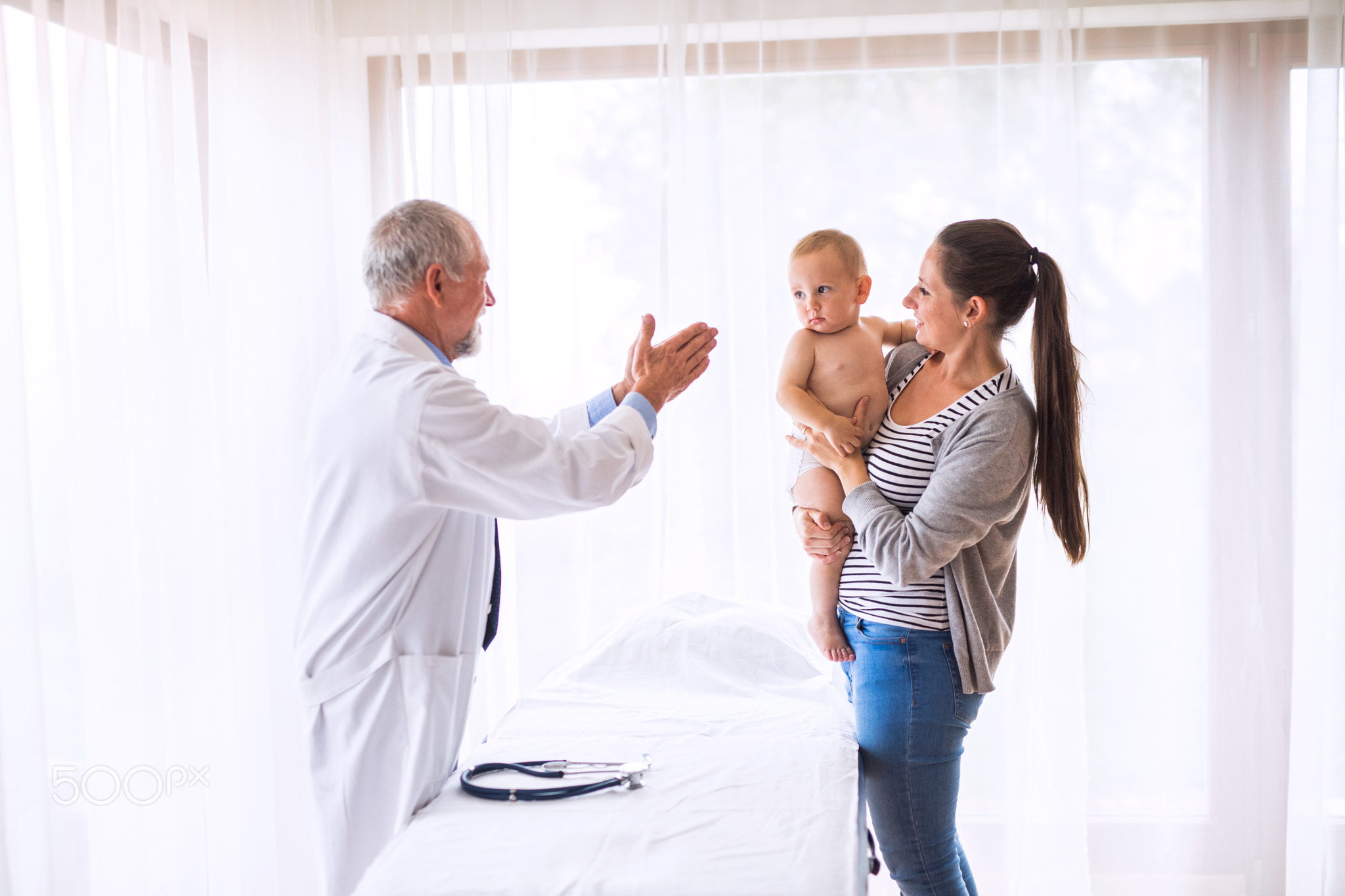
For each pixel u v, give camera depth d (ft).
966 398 5.34
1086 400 7.49
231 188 7.39
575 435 5.23
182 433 6.63
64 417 5.91
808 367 5.75
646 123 7.88
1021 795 7.48
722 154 7.63
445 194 7.75
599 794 4.47
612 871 3.76
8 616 5.55
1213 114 7.48
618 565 7.93
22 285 5.82
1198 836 7.77
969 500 5.04
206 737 6.93
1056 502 5.37
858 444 5.53
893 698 5.41
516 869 3.79
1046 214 7.31
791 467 6.17
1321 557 7.24
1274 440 7.52
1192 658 7.72
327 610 5.05
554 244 7.93
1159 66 7.48
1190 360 7.57
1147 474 7.66
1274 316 7.48
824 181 7.71
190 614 6.71
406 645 5.02
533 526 7.88
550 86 7.92
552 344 7.95
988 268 5.22
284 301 7.61
